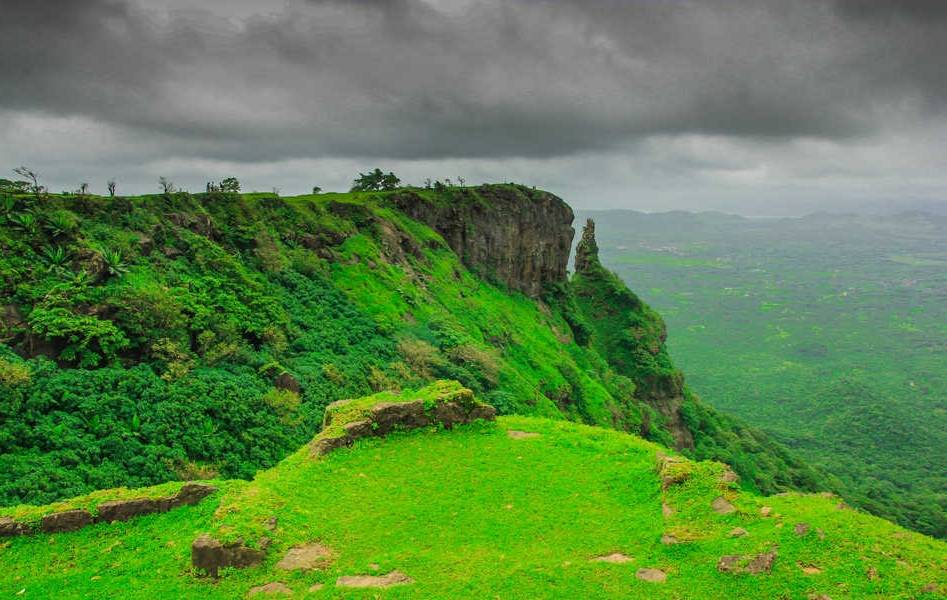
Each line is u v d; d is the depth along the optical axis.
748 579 19.73
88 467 42.97
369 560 22.22
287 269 84.75
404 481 28.80
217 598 20.50
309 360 68.88
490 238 145.38
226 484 28.14
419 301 99.19
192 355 58.06
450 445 32.66
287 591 20.62
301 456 30.97
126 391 50.53
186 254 71.81
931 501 152.88
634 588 20.05
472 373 85.06
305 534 23.86
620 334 164.50
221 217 85.06
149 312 57.03
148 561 23.08
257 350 66.12
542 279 164.50
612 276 179.75
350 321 83.12
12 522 25.02
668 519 24.28
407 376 75.44
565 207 173.25
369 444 31.98
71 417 45.97
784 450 169.25
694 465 27.17
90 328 52.00
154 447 46.84
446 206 138.12
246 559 21.97
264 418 55.47
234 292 71.06
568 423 37.41
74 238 59.34
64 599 20.89
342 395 65.44
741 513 23.70
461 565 21.80
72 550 24.27
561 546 23.33
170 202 76.19
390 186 152.38
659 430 131.62
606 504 26.66
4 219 56.66
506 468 30.27
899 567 19.48
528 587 20.27
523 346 115.00
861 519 22.48
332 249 98.12
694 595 19.47
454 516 25.77
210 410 53.12
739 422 175.00
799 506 24.03
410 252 117.06
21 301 51.88
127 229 66.88
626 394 135.75
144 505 26.42
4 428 42.59
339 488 27.86
